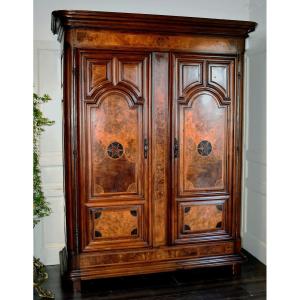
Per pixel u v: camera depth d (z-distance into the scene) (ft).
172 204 10.52
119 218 10.25
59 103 11.81
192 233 10.77
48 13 11.56
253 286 10.57
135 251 10.31
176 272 11.55
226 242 11.03
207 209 10.85
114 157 10.11
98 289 10.38
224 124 10.79
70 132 9.78
